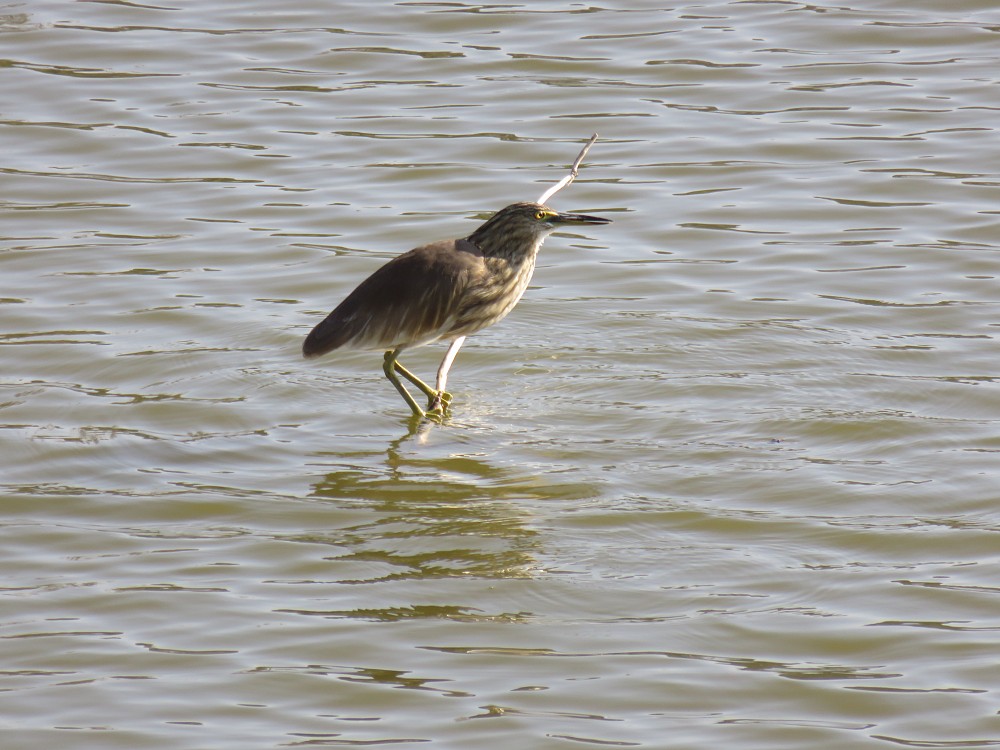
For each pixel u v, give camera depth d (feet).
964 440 44.01
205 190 65.21
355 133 70.54
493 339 52.21
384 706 31.63
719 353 50.57
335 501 41.32
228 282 56.95
